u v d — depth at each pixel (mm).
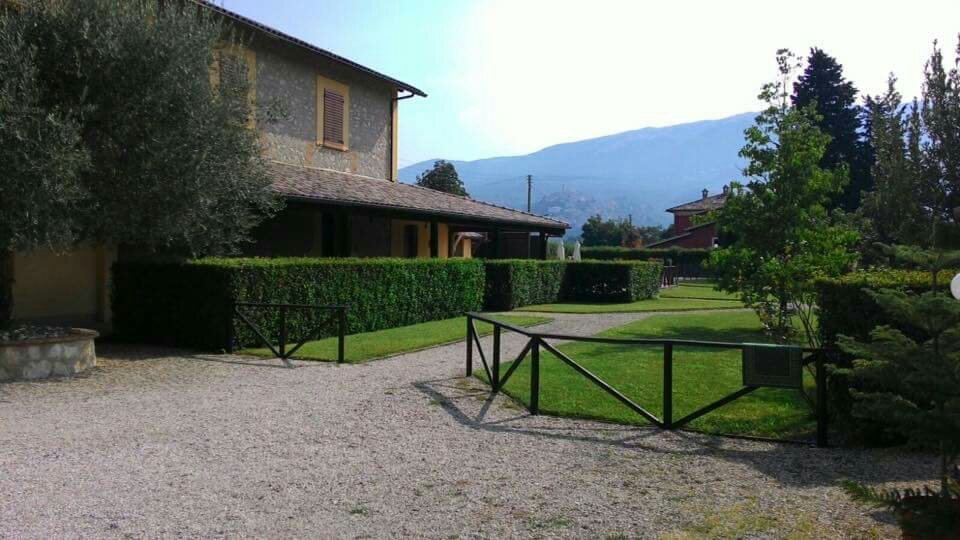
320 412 7102
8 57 8047
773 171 12969
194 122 9672
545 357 11031
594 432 6477
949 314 3410
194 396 7855
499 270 20625
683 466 5418
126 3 9422
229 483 4863
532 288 22438
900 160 13398
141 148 9195
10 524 4059
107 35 8898
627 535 3980
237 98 10703
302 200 13812
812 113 13125
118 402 7508
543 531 4047
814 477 5117
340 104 19594
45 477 4934
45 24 8898
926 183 13219
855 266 13055
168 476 4996
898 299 3541
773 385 6141
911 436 3490
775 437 6285
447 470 5242
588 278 25281
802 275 12047
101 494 4594
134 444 5824
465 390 8336
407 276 15664
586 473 5211
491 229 24391
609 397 7887
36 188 7832
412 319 15922
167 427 6422
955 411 3312
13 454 5500
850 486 3494
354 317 13852
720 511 4371
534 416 7086
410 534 3996
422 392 8172
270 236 16859
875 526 4066
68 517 4180
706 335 14641
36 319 13766
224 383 8664
